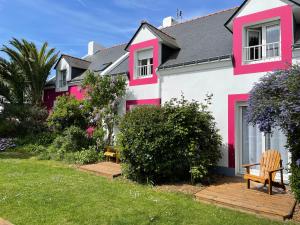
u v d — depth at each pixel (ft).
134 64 44.11
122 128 30.09
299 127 18.22
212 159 29.58
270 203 21.20
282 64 28.50
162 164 27.84
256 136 31.12
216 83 33.37
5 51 61.77
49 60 63.62
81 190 24.70
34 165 36.42
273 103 19.52
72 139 44.37
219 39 38.42
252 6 31.32
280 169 24.06
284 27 28.84
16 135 56.90
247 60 31.76
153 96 40.68
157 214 19.16
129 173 29.66
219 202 21.89
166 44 41.19
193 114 29.35
